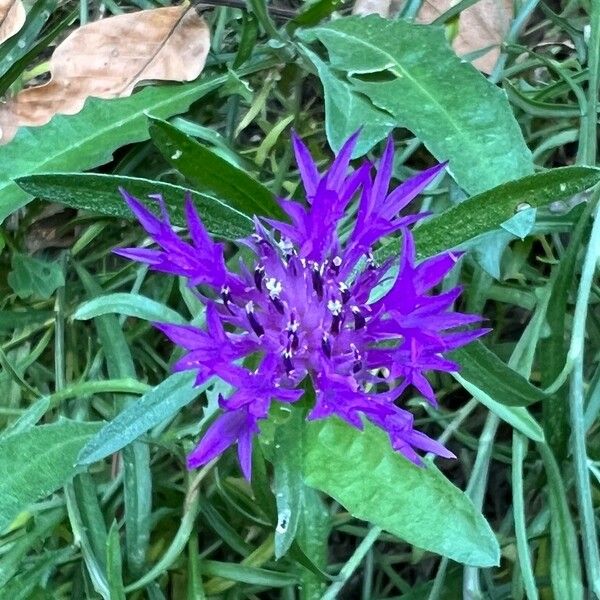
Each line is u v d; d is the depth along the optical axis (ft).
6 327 0.57
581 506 0.45
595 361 0.55
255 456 0.45
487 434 0.50
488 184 0.49
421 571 0.56
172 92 0.56
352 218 0.54
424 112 0.51
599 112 0.57
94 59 0.57
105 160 0.54
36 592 0.48
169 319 0.47
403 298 0.33
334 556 0.56
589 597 0.47
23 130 0.54
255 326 0.37
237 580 0.50
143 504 0.49
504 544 0.53
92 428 0.48
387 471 0.42
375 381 0.37
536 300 0.53
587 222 0.52
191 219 0.35
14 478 0.45
